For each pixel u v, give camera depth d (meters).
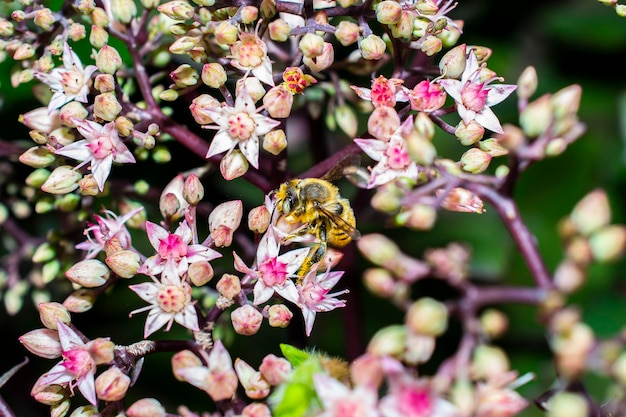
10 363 0.22
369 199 0.20
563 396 0.15
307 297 0.17
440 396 0.15
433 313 0.15
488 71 0.17
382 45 0.17
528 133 0.16
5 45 0.18
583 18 0.22
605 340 0.15
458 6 0.22
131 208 0.19
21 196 0.21
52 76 0.18
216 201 0.21
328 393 0.15
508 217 0.16
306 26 0.17
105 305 0.21
